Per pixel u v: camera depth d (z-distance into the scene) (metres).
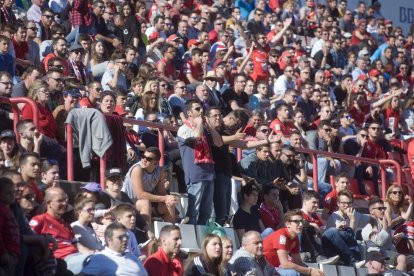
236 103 57.50
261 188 47.84
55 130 44.50
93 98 47.84
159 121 50.28
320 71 69.94
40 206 38.31
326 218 51.44
